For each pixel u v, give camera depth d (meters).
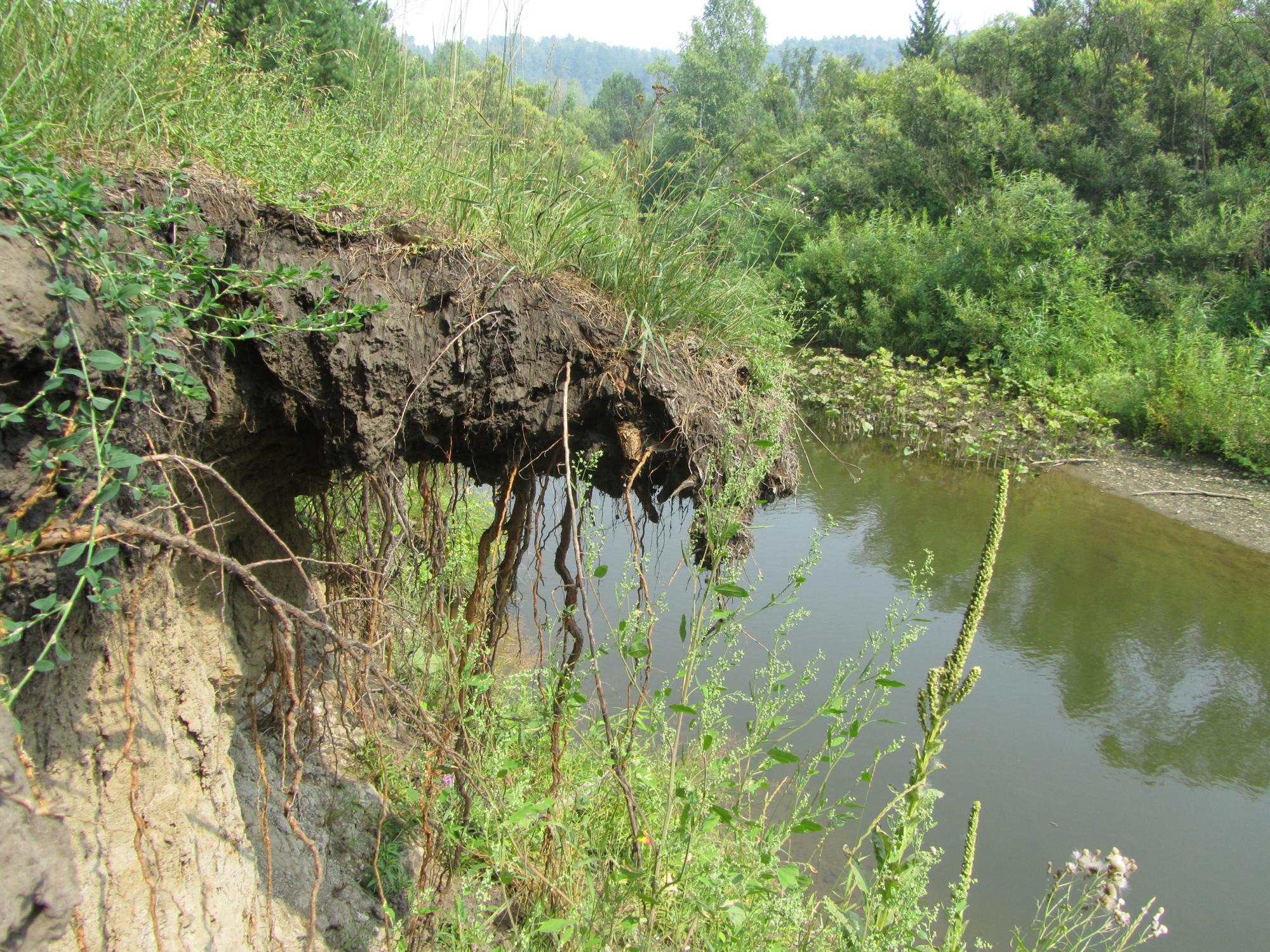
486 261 2.78
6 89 2.13
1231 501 11.25
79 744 2.00
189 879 2.22
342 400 2.43
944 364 17.09
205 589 2.62
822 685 6.33
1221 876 4.86
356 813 3.26
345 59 3.80
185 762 2.34
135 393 1.84
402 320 2.52
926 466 12.67
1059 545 9.82
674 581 6.33
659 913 2.79
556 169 3.46
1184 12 20.89
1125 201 19.23
